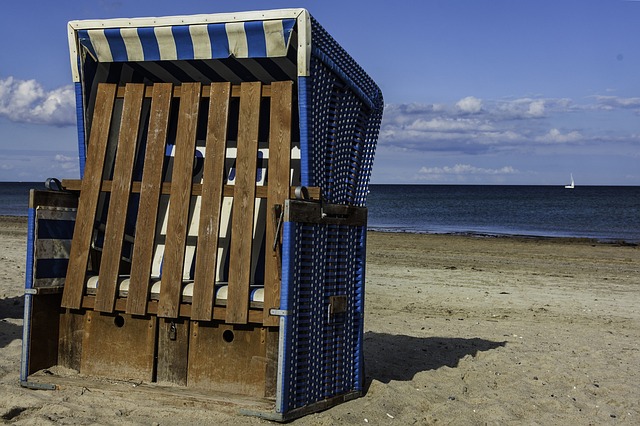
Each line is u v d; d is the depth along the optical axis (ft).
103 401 16.81
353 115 18.83
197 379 17.35
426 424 16.99
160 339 17.72
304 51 15.84
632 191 520.83
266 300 16.28
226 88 17.48
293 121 19.66
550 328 31.40
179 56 17.44
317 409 16.89
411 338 27.84
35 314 18.02
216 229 16.93
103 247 17.97
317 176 16.84
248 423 15.74
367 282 44.01
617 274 54.08
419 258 62.08
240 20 16.44
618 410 19.11
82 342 18.52
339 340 17.83
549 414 18.40
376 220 180.96
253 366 16.85
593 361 24.64
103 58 18.28
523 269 55.47
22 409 16.55
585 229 146.51
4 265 45.55
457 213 227.40
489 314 34.58
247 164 16.92
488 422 17.44
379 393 19.02
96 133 18.54
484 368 23.13
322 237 16.85
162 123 17.97
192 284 17.48
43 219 17.88
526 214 220.23
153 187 17.69
